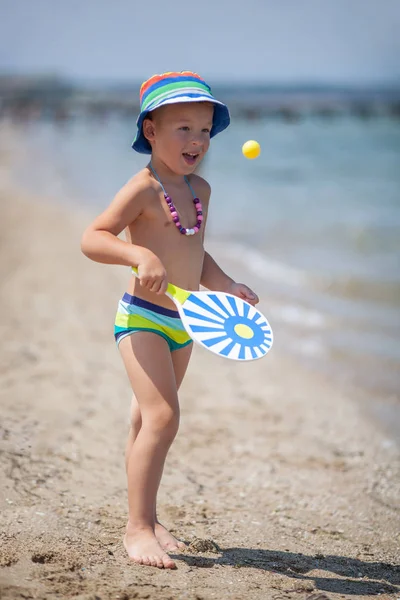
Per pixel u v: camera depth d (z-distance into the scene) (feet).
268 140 132.57
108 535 11.66
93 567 10.22
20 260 35.35
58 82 463.83
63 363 21.68
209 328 10.46
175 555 11.02
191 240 11.28
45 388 19.43
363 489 15.08
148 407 10.62
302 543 12.30
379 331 26.35
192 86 10.96
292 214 51.90
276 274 34.19
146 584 9.74
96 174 79.30
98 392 19.56
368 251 39.11
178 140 11.00
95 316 26.94
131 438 11.37
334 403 20.35
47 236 41.57
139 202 10.81
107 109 235.20
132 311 10.91
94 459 15.26
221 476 15.35
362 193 63.05
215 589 9.81
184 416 18.76
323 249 39.73
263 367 23.22
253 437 17.66
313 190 65.62
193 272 11.35
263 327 10.96
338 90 527.81
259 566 10.98
